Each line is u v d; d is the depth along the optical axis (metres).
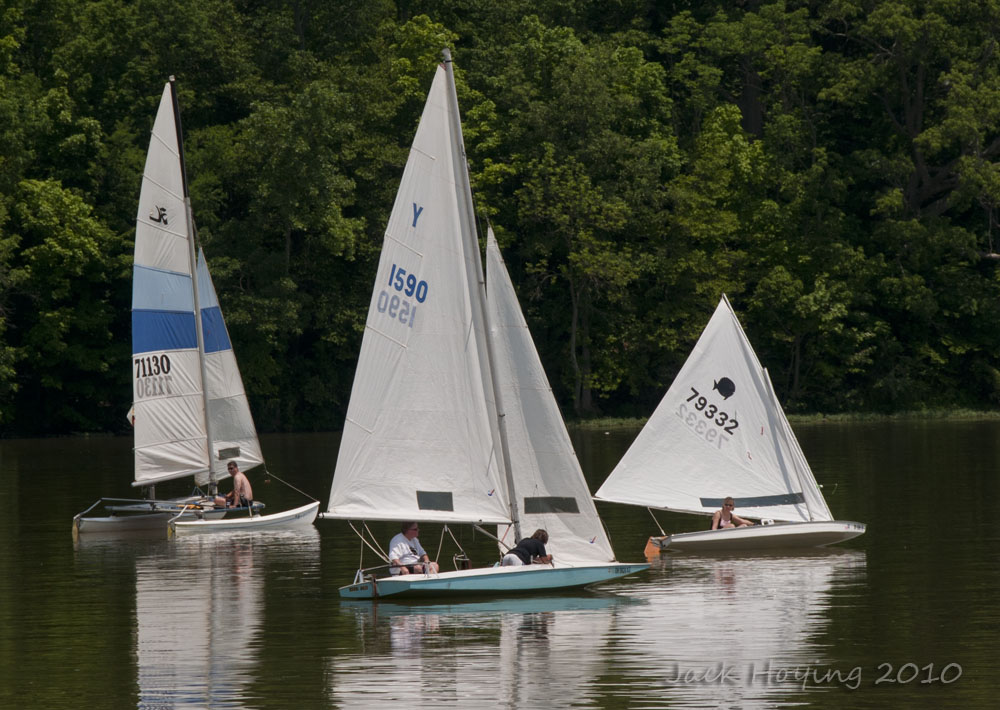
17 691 83.19
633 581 118.44
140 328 174.25
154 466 175.12
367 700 79.75
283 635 97.75
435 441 112.81
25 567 133.12
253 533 159.75
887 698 78.94
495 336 112.94
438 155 113.06
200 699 80.75
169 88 175.38
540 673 85.31
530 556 111.50
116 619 105.06
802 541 137.62
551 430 113.31
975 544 135.12
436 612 105.31
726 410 144.50
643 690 81.12
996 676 83.25
